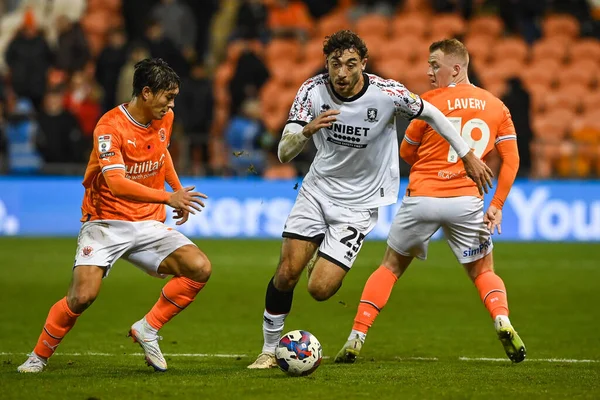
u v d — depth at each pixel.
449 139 22.81
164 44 64.44
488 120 24.17
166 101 21.52
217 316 34.47
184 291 22.23
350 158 23.19
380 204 23.77
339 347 28.02
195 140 61.72
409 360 25.23
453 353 26.88
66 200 62.38
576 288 41.88
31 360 22.22
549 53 75.12
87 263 21.72
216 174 61.72
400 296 39.81
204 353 26.45
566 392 19.55
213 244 57.38
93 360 24.59
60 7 82.50
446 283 43.78
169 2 74.81
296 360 21.27
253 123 62.41
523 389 19.86
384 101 22.53
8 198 62.41
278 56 75.69
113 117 21.61
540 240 59.41
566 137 67.94
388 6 80.00
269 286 23.50
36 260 50.81
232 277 45.00
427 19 77.56
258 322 33.12
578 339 29.61
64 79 70.50
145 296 39.53
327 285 23.23
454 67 24.62
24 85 68.56
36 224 62.38
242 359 25.11
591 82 73.50
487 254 24.45
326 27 78.75
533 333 30.89
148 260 22.42
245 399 18.55
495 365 24.12
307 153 61.09
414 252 24.72
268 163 61.94
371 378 21.19
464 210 23.88
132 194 20.92
